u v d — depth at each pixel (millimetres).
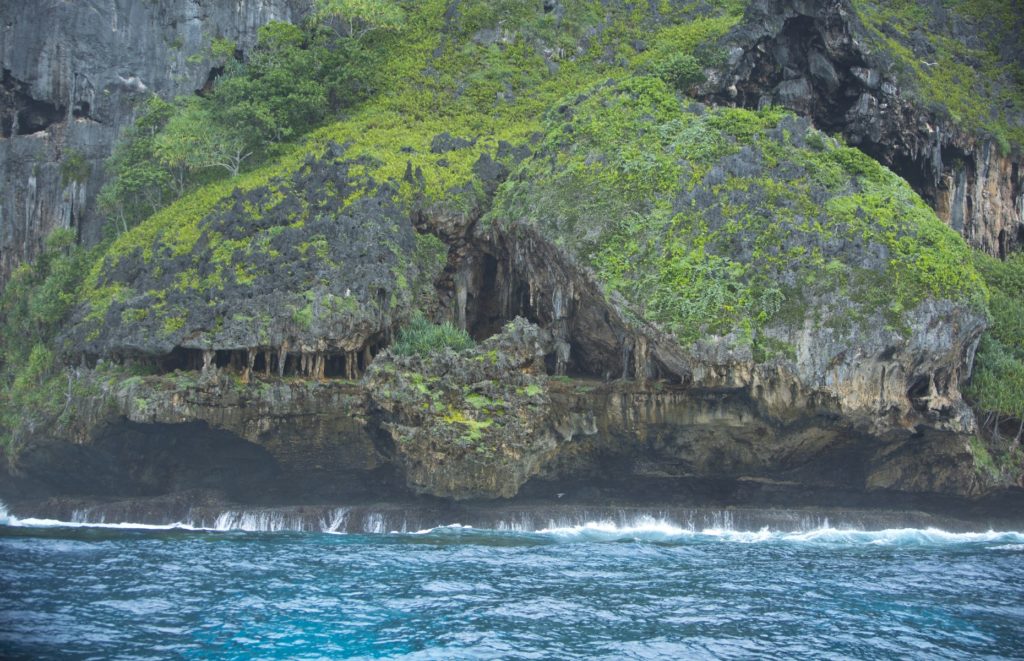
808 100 65438
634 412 48969
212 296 50062
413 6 77500
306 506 49969
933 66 72312
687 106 57375
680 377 48531
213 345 49000
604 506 50219
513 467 47156
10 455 54812
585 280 51188
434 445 46344
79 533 45812
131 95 72500
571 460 49656
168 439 49875
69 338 54375
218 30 73625
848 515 50781
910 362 47812
